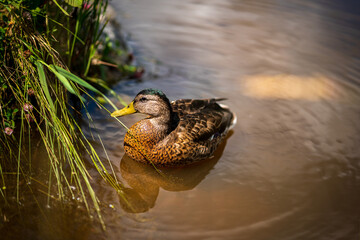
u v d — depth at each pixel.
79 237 1.56
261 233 1.60
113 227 1.58
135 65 2.08
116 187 1.67
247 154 1.80
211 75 2.09
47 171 1.67
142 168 1.74
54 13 1.72
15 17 1.59
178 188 1.70
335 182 1.74
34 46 1.66
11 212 1.58
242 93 2.02
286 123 1.91
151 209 1.63
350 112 1.96
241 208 1.66
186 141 1.74
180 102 1.82
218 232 1.60
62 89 1.73
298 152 1.82
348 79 2.10
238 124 1.90
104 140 1.78
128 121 1.86
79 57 1.96
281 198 1.69
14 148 1.69
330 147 1.84
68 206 1.61
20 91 1.63
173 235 1.58
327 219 1.65
